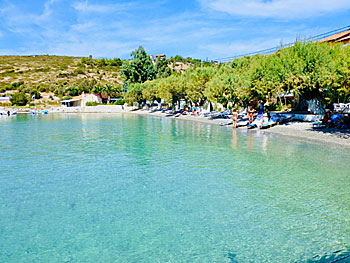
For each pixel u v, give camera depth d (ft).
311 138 59.57
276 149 50.37
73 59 583.17
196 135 72.79
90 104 269.03
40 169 38.47
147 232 20.72
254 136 67.87
